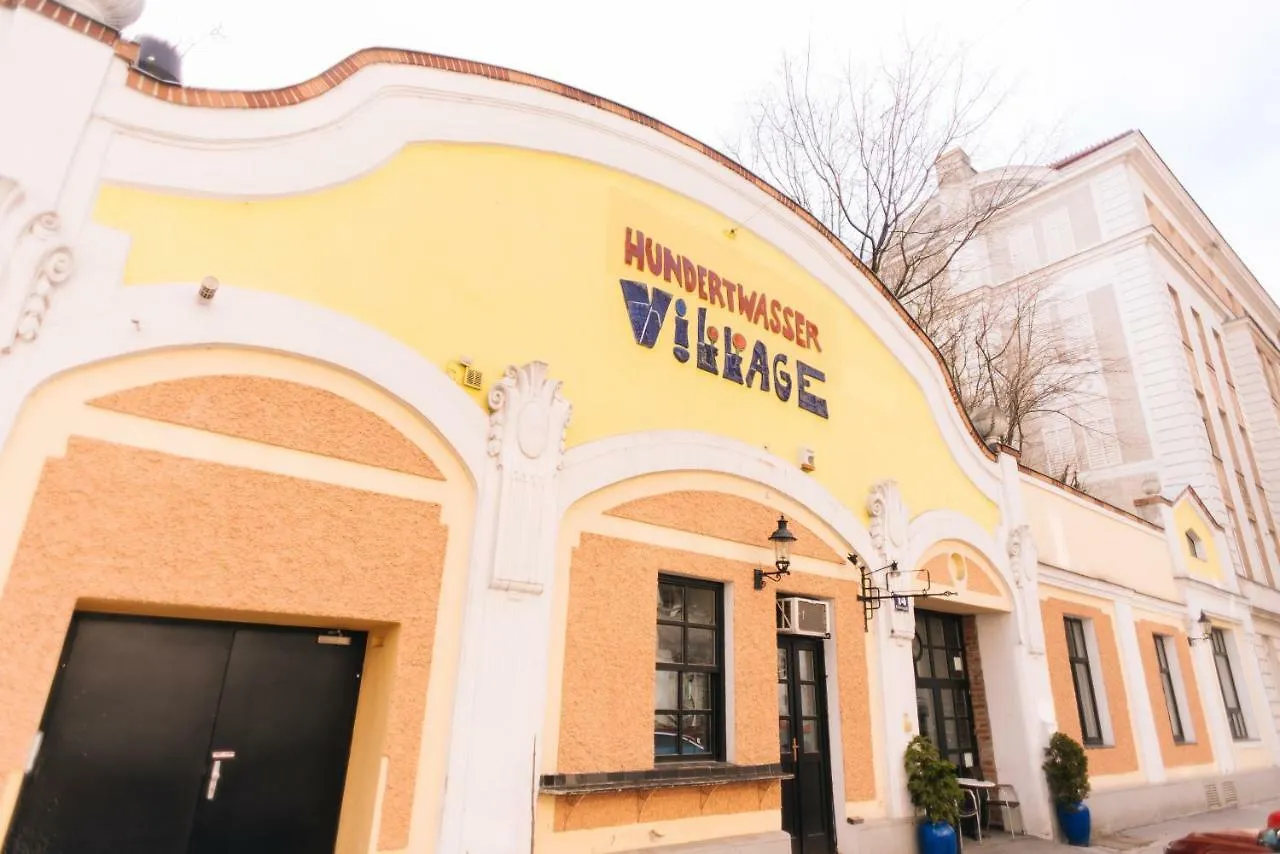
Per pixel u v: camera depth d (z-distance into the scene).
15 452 3.96
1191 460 22.47
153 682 4.54
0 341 3.91
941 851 8.20
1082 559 13.84
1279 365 33.44
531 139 7.05
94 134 4.55
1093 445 24.52
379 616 5.04
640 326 7.37
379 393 5.43
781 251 9.46
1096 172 26.98
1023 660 11.03
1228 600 18.81
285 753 4.95
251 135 5.17
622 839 5.96
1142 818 12.44
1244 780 15.91
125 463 4.30
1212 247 31.45
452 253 6.20
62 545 4.01
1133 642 14.23
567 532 6.27
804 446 8.77
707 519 7.43
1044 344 23.95
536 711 5.56
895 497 9.70
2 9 4.47
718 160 8.72
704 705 7.12
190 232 4.83
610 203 7.62
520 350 6.39
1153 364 23.91
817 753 8.25
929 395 11.23
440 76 6.46
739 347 8.43
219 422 4.68
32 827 3.96
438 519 5.49
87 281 4.33
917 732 8.95
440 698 5.19
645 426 7.16
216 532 4.51
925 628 11.05
